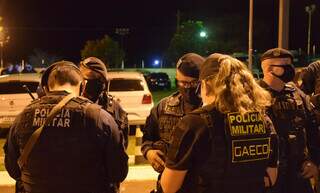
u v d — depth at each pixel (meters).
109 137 3.09
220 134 2.69
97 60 4.20
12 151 3.18
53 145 3.00
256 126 2.80
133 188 6.13
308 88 5.15
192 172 2.76
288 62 3.77
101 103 4.20
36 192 3.04
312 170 3.79
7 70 24.23
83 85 3.34
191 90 3.67
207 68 2.84
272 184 3.08
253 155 2.77
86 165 3.03
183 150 2.72
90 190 3.07
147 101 12.65
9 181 6.05
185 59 3.65
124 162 3.22
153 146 3.89
